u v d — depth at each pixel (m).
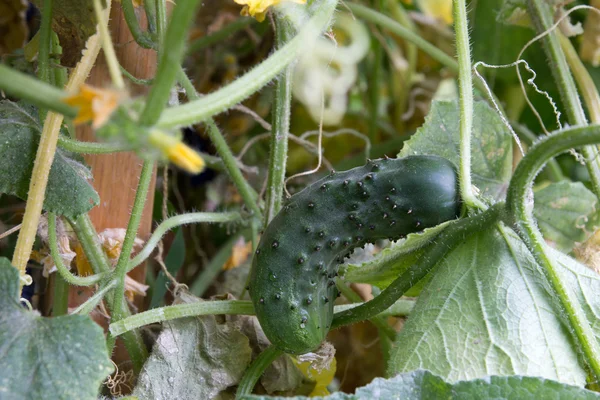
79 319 0.49
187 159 0.43
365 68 0.96
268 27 0.81
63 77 0.57
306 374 0.63
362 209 0.55
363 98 0.97
